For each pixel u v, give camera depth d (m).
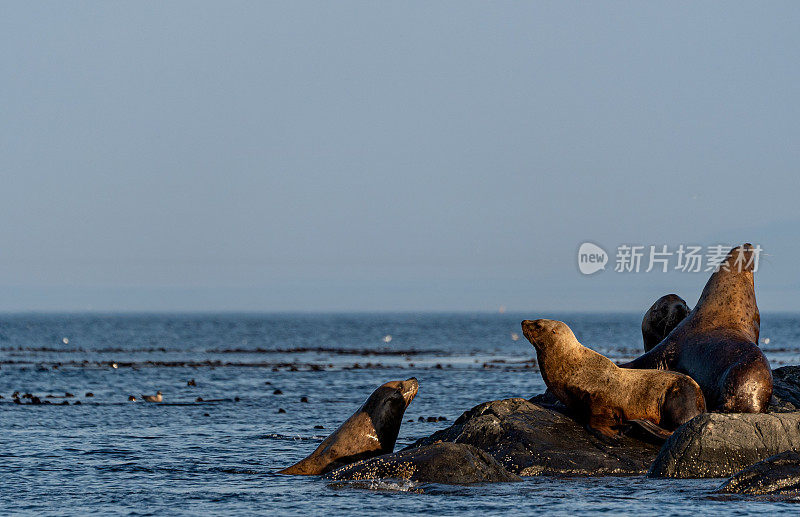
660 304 68.56
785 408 59.59
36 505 47.16
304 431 83.12
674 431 53.06
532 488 48.25
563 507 43.84
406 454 51.69
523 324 58.44
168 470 58.38
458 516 42.50
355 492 48.47
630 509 43.22
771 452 50.34
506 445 54.41
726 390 56.59
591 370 57.25
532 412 57.81
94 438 77.06
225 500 47.69
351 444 56.31
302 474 55.44
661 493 46.59
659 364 61.09
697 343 60.19
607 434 55.94
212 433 81.25
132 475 56.44
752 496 45.47
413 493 47.69
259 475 55.81
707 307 62.41
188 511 45.12
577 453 53.25
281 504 46.19
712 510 42.66
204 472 57.41
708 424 51.06
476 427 56.62
